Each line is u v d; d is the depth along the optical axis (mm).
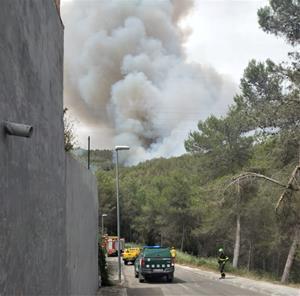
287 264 28984
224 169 44750
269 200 26438
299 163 23219
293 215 24891
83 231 12742
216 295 20094
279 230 32406
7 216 4352
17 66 4949
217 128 43875
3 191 4215
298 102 23578
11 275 4500
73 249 10219
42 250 6219
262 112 24266
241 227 43938
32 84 5762
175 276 31641
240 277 29672
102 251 23062
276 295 19781
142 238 100250
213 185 32812
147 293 20953
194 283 26172
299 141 23766
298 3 23875
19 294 4832
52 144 7344
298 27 24047
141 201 106125
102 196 101812
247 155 43375
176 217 71750
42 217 6250
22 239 4996
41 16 6496
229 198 27750
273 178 25078
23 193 5070
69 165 9742
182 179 71188
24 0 5340
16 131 4316
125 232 111875
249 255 47719
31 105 5672
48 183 6828
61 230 8188
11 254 4500
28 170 5348
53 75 7680
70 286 9539
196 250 74875
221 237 55375
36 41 6078
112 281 25625
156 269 26766
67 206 9258
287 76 24281
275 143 25188
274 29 24531
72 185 10242
